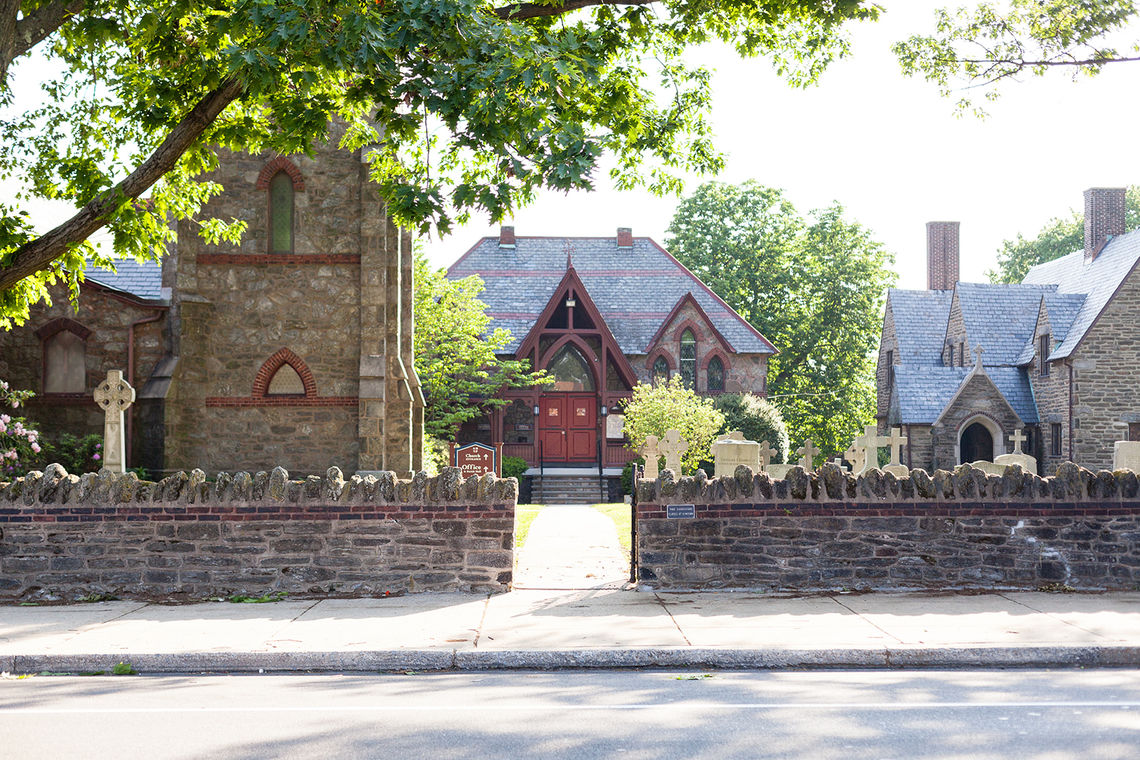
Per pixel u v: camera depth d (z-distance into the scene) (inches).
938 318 1903.3
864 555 470.9
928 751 225.5
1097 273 1630.2
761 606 422.0
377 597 457.1
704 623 384.8
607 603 433.7
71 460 864.3
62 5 498.0
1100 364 1499.8
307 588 467.2
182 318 845.2
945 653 335.3
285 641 356.2
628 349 1636.3
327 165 860.6
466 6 393.1
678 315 1667.1
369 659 337.7
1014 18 663.1
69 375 892.0
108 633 373.1
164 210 615.5
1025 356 1667.1
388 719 260.5
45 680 320.5
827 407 1998.0
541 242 1798.7
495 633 369.1
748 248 2021.4
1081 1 628.4
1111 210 1732.3
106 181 554.3
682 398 1365.7
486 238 1797.5
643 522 473.7
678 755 224.7
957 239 2010.3
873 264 2059.5
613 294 1722.4
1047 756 221.3
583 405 1576.0
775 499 472.4
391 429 860.6
